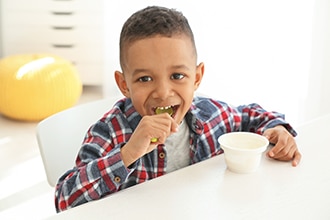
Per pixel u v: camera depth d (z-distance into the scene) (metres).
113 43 3.14
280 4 2.48
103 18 3.22
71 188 0.99
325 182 0.94
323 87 2.44
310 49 2.43
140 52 0.99
